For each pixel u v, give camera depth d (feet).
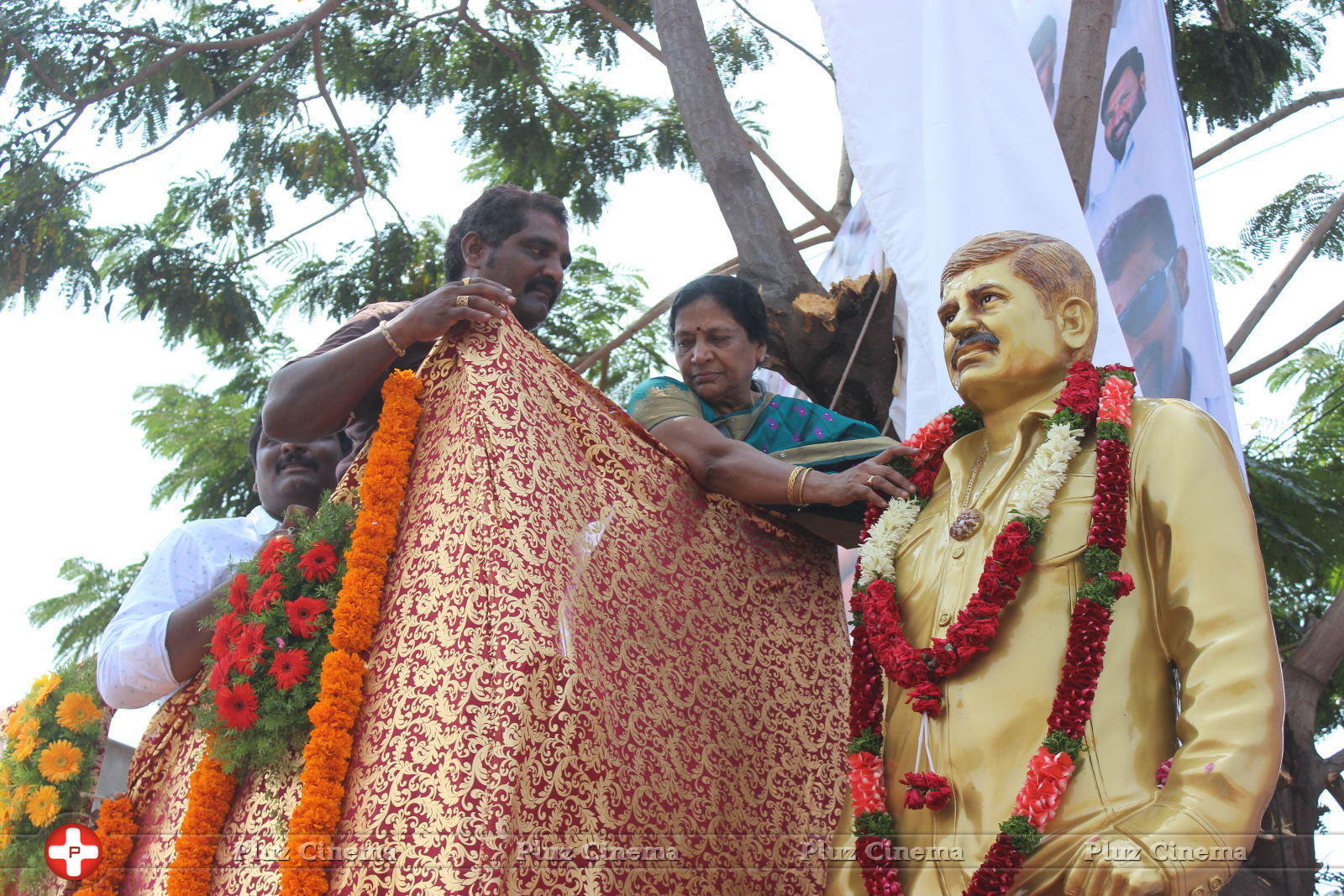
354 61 35.73
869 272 22.06
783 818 11.65
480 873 9.17
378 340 11.61
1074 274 10.34
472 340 11.64
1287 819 22.08
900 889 9.06
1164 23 21.63
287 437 12.02
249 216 35.06
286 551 11.50
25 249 31.83
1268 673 8.57
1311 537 29.53
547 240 13.50
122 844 12.33
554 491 11.20
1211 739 8.38
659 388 13.61
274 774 10.84
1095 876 8.08
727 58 37.04
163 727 12.55
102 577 35.73
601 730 10.27
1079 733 8.56
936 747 9.20
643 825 10.31
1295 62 33.37
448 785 9.50
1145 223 20.79
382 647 10.55
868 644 10.18
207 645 12.19
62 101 31.65
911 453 11.25
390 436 11.32
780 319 21.29
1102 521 9.11
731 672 11.91
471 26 36.42
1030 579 9.30
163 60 30.14
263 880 10.40
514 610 10.16
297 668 10.64
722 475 12.41
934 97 17.26
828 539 13.28
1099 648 8.73
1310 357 36.11
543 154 37.63
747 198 24.31
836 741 12.34
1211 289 19.81
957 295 10.44
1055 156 16.89
